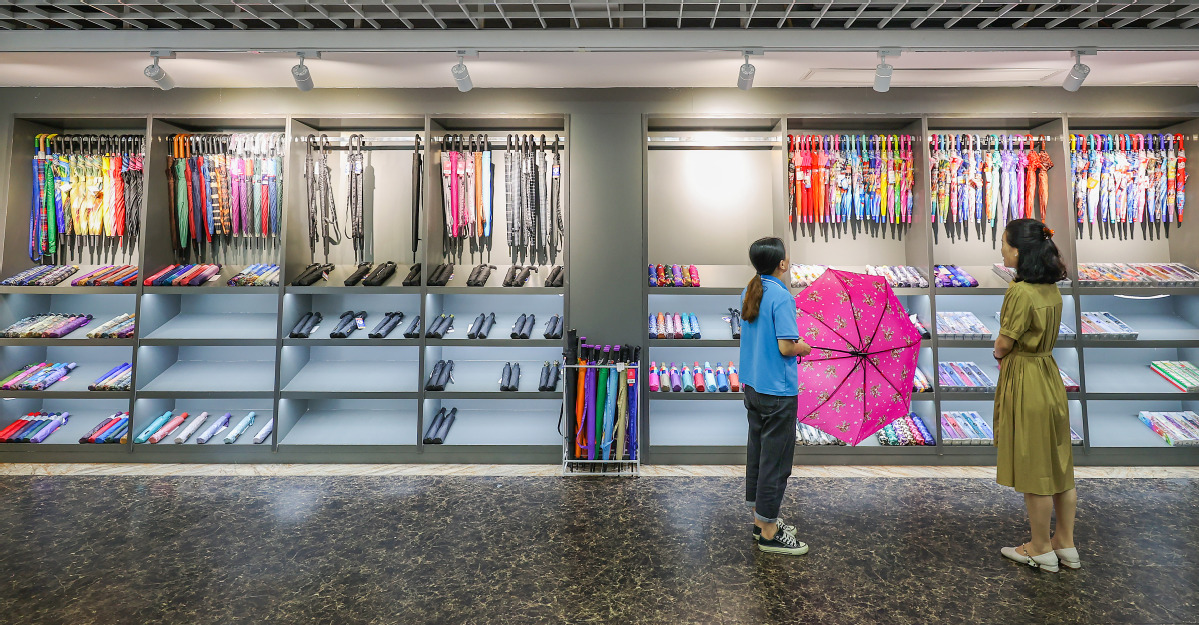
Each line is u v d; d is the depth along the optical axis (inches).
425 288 161.0
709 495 132.9
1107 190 170.9
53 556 100.8
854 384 104.5
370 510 123.6
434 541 107.7
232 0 117.4
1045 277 93.4
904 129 176.1
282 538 109.0
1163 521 116.7
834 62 145.6
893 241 179.6
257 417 167.2
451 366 169.9
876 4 119.4
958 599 86.4
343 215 181.8
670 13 123.2
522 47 132.3
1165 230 176.7
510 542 107.3
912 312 171.0
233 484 140.1
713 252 181.5
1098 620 80.7
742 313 101.2
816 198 172.7
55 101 164.4
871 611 83.1
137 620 80.8
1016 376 95.6
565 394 148.6
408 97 164.7
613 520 118.0
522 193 171.8
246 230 170.6
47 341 158.9
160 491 135.0
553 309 176.4
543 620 81.0
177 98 164.9
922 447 156.0
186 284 162.4
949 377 160.1
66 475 146.0
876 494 133.6
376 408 171.2
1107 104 163.3
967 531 112.3
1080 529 112.9
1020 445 94.3
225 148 173.2
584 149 163.6
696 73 154.1
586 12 123.7
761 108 164.2
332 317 173.9
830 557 100.8
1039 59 143.9
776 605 84.8
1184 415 161.9
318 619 81.1
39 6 123.1
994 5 120.4
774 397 98.3
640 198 163.0
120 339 159.0
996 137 170.9
